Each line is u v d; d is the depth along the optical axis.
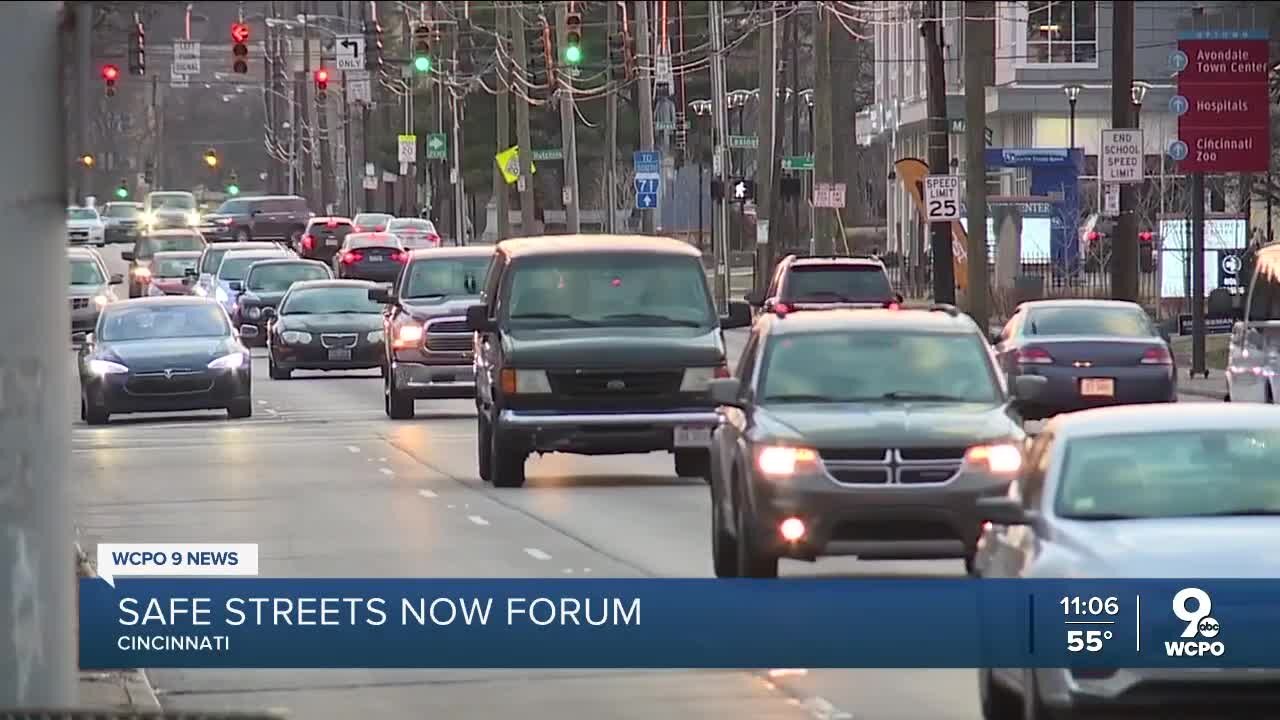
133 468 115.62
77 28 31.28
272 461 119.12
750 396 69.62
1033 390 70.19
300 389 177.50
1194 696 42.44
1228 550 43.12
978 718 48.44
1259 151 175.62
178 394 144.62
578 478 107.88
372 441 132.00
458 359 145.75
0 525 31.25
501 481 103.25
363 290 188.25
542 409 101.12
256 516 91.69
